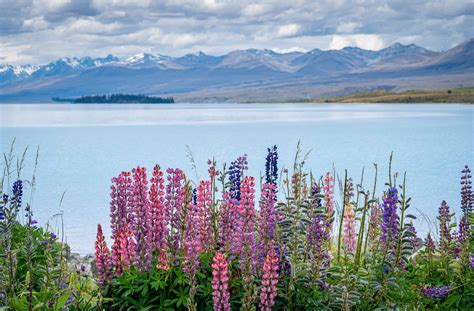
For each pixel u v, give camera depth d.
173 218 8.16
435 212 21.36
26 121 112.31
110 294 7.80
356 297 7.45
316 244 7.88
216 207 8.80
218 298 6.50
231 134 69.19
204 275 7.43
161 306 7.44
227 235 8.09
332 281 8.00
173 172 8.26
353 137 62.75
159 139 61.91
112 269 7.96
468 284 8.37
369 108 195.12
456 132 68.44
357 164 38.41
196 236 7.54
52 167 37.75
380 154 45.00
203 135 67.50
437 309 8.22
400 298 7.93
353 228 9.82
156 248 7.93
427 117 110.62
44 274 8.00
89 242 17.45
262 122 100.38
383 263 7.77
